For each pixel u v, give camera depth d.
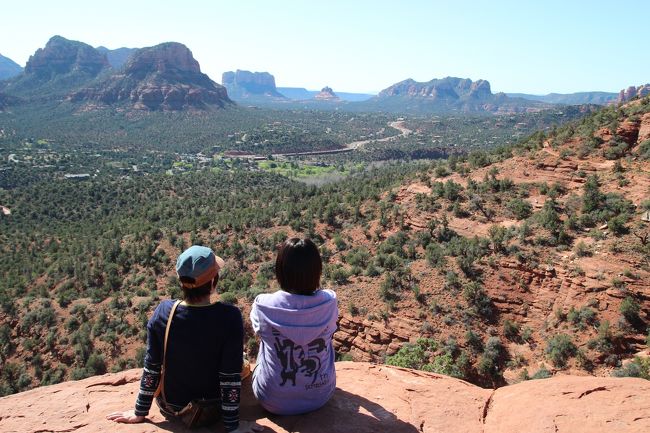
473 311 36.09
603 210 40.34
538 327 34.47
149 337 4.28
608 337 31.28
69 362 40.03
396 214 50.72
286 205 69.69
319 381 4.41
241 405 4.77
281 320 4.27
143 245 60.53
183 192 124.62
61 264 59.78
